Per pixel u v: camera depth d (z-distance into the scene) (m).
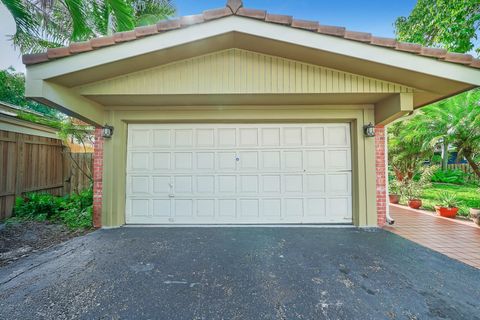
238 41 4.20
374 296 2.68
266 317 2.34
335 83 4.43
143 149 5.74
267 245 4.28
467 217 6.43
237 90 4.45
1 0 4.71
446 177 12.80
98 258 3.71
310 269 3.34
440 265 3.47
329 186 5.65
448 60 3.80
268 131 5.72
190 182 5.73
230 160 5.73
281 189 5.68
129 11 5.88
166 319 2.31
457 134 6.60
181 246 4.23
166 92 4.48
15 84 13.75
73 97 4.45
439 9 8.35
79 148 9.29
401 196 9.01
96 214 5.48
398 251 4.00
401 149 9.94
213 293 2.75
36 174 7.45
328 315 2.36
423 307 2.48
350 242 4.43
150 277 3.11
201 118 5.44
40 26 5.56
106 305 2.52
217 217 5.70
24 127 7.02
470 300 2.60
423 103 5.14
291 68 4.46
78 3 5.34
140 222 5.70
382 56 3.87
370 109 5.34
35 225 5.65
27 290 2.80
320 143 5.66
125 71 4.38
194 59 4.48
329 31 3.84
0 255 3.96
